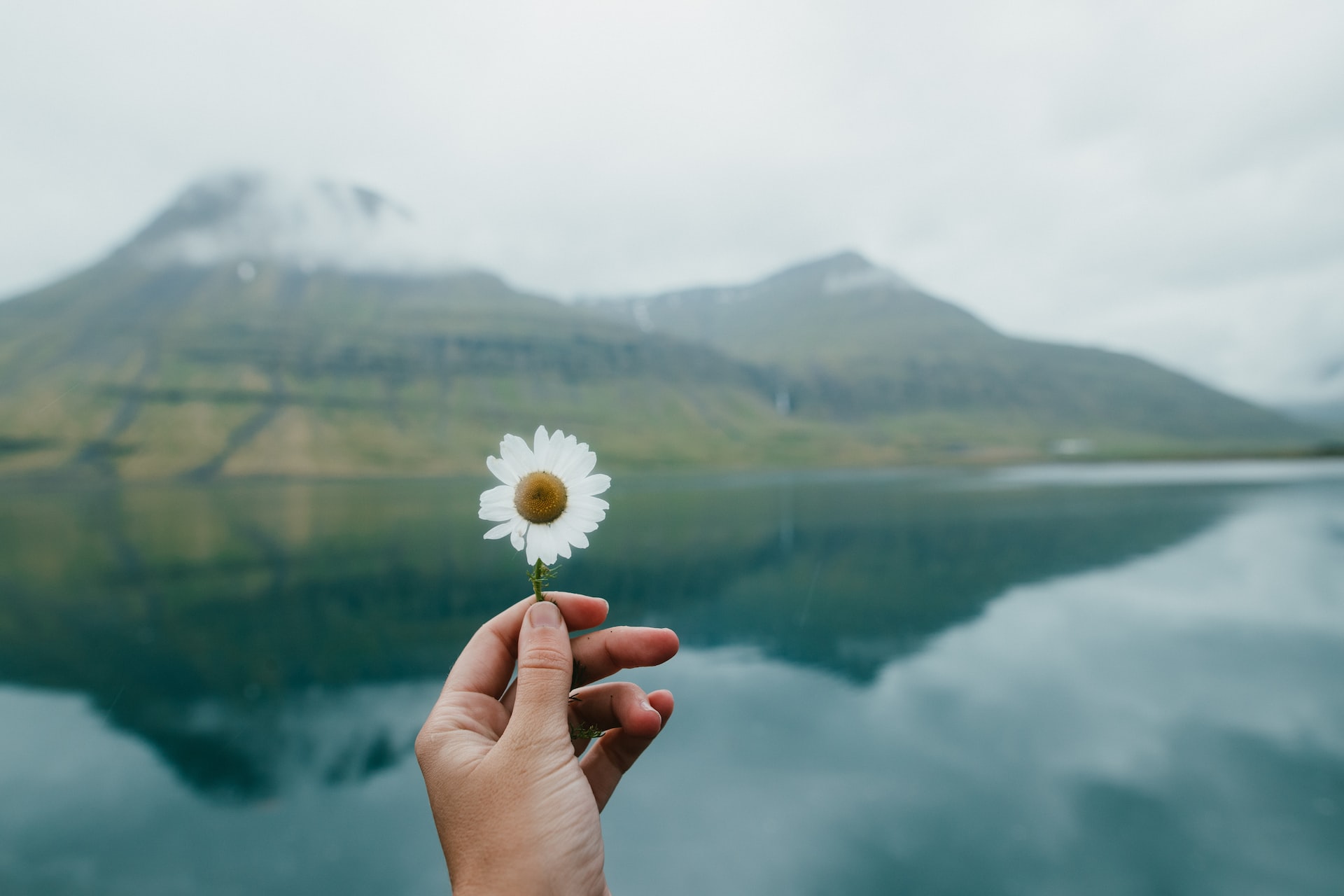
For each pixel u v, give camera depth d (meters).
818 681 22.69
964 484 108.81
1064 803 15.15
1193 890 12.27
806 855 13.53
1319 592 33.31
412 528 57.91
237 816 15.18
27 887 12.81
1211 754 17.22
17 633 29.00
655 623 29.09
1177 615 29.83
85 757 17.98
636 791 15.97
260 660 25.14
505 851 1.48
